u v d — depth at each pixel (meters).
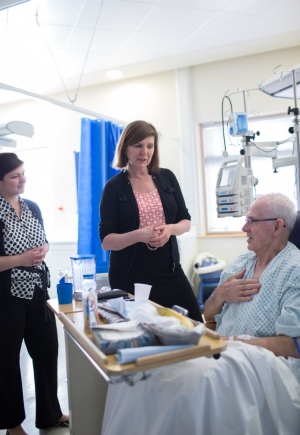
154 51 3.81
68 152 4.83
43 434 1.92
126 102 4.55
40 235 1.94
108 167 3.01
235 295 1.53
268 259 1.55
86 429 1.59
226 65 4.15
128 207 1.81
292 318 1.30
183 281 1.88
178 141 4.36
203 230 4.41
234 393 1.12
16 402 1.85
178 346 0.94
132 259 1.79
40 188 5.09
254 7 3.06
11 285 1.79
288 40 3.72
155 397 1.14
